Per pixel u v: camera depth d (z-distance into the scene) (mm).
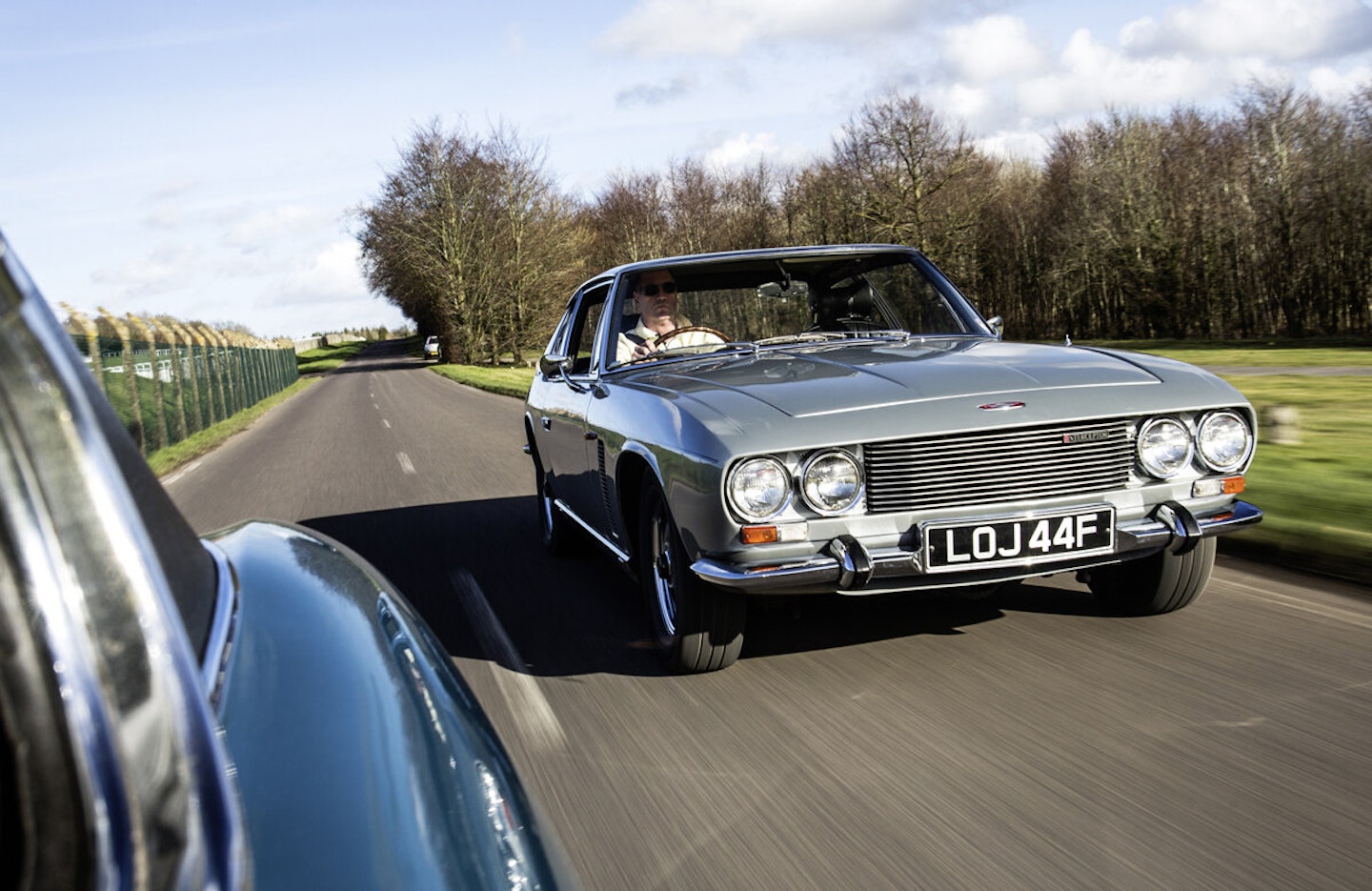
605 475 4414
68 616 562
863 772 2891
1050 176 51094
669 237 67375
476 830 1037
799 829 2590
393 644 1336
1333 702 3178
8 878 523
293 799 901
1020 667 3635
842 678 3639
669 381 4035
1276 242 39844
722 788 2859
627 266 4965
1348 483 6254
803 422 3340
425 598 5340
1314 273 38781
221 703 958
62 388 628
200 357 25812
